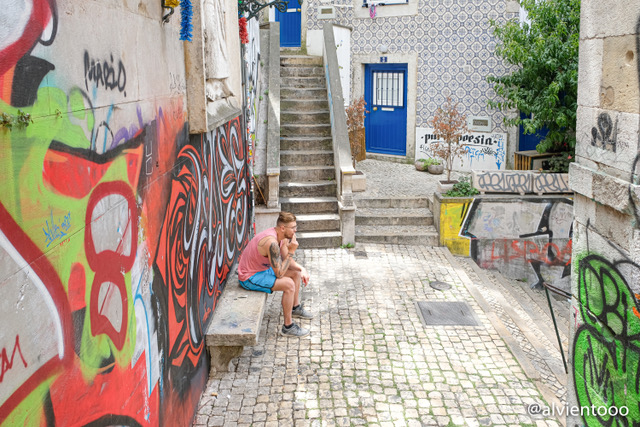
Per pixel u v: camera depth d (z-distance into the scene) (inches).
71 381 97.1
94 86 106.6
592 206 150.1
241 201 303.1
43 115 87.4
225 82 233.3
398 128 588.7
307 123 463.8
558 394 213.8
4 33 77.0
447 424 191.3
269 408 200.1
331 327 267.0
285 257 260.7
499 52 455.8
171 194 160.2
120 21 120.5
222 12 216.7
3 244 76.6
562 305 356.8
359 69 596.4
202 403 202.2
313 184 413.7
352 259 364.5
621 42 133.0
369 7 573.9
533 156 470.0
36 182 85.4
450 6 533.6
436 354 240.5
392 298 301.9
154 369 145.1
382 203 431.2
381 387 214.5
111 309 115.0
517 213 385.1
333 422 192.2
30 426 83.6
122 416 121.2
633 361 131.5
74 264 98.1
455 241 390.6
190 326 186.1
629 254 131.3
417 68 560.4
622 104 133.4
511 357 237.9
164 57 153.8
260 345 248.8
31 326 84.0
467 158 547.2
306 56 529.3
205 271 209.0
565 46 402.9
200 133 190.4
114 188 116.5
